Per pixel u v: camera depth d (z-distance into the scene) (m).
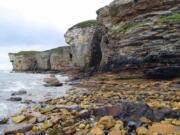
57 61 80.44
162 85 18.95
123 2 28.95
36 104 15.72
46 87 29.44
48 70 88.81
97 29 42.19
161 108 9.67
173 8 22.52
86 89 24.91
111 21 32.19
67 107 12.99
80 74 48.97
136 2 26.86
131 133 7.50
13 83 34.94
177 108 10.07
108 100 15.11
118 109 9.59
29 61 99.12
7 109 13.89
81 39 53.25
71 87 29.16
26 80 42.47
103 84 25.88
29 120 10.17
